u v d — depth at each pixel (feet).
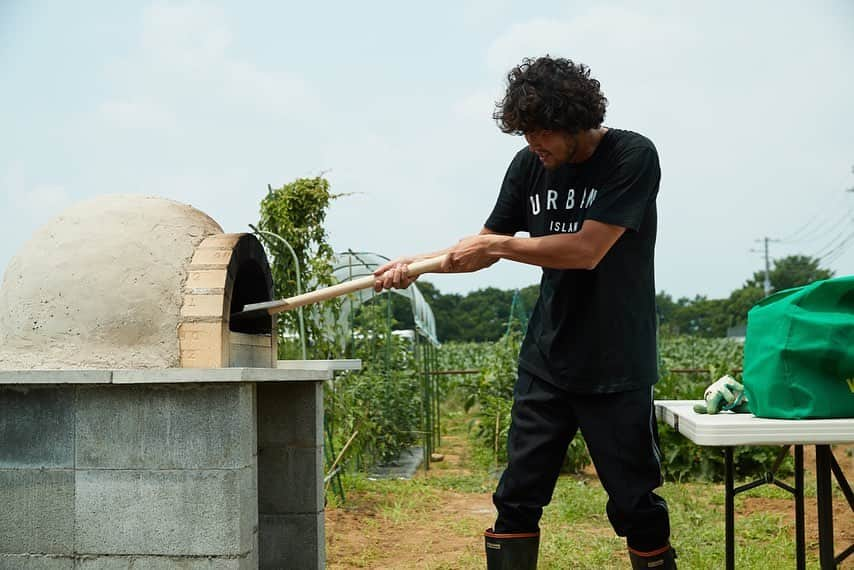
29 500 9.60
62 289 10.25
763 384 8.72
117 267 10.30
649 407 9.93
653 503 9.95
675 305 228.84
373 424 26.35
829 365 8.36
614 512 10.06
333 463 21.98
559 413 10.27
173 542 9.38
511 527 10.46
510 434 10.66
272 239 20.86
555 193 10.16
